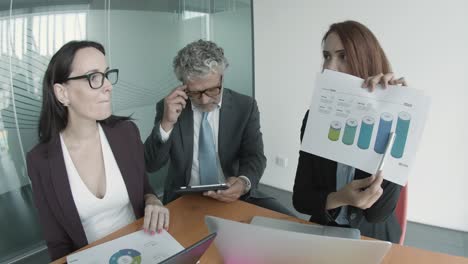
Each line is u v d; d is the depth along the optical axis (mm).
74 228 1171
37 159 1155
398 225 1221
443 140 2211
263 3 2697
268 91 2879
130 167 1296
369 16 2244
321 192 1190
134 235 1061
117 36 2109
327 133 977
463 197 2244
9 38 1721
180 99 1411
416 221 2438
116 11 2074
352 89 939
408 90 878
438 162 2264
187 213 1204
